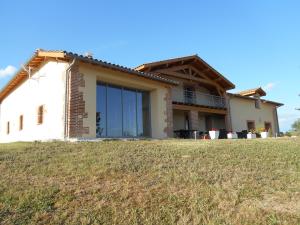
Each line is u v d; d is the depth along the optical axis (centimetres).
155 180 586
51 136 1329
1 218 421
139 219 434
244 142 1193
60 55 1252
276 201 494
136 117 1652
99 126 1420
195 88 2425
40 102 1484
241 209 464
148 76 1571
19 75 1708
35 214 435
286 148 982
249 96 2988
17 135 1816
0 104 2284
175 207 470
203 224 423
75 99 1270
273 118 3203
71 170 646
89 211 450
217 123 2650
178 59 2067
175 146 1020
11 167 679
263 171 668
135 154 832
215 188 545
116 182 571
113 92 1540
